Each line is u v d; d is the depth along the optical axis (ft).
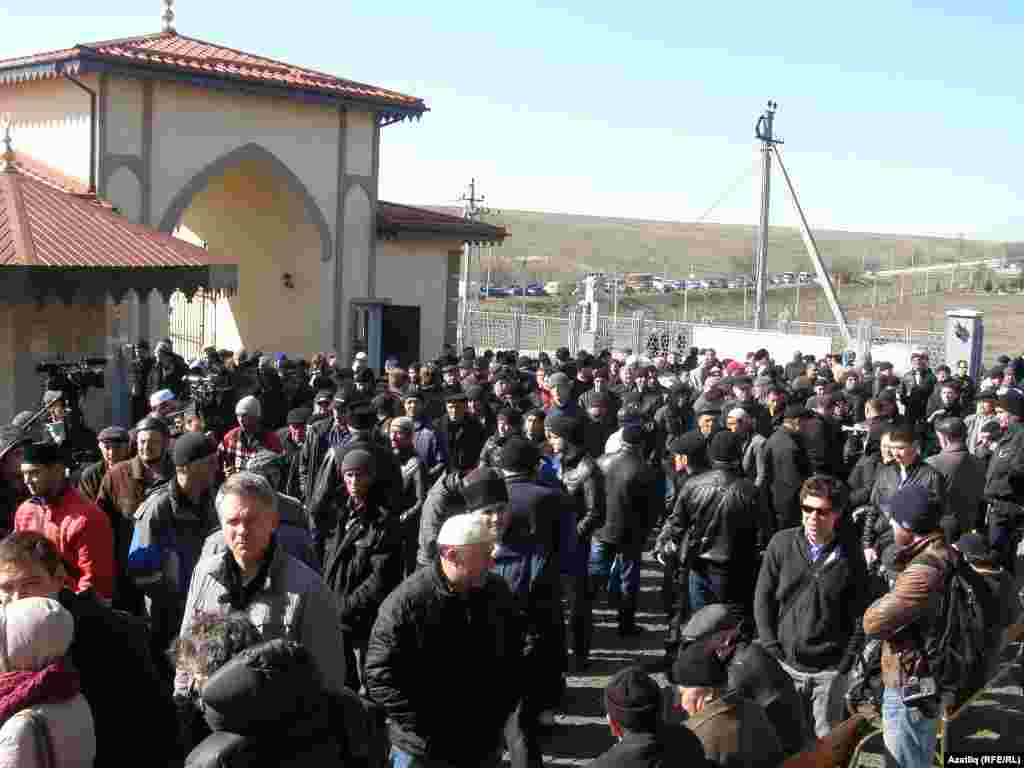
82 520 18.07
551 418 26.78
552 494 20.33
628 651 28.50
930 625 16.07
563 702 24.76
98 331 56.59
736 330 105.40
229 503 13.97
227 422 39.55
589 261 465.47
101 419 51.83
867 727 16.70
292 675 9.18
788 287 319.27
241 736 9.05
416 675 13.89
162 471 22.44
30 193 54.80
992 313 229.66
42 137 71.20
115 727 11.95
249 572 14.35
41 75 67.10
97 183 66.90
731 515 23.27
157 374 49.44
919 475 24.25
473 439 34.86
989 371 60.29
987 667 16.67
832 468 32.04
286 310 81.00
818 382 51.19
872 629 16.22
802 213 113.60
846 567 18.17
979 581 16.96
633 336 108.88
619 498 27.89
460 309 118.73
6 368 54.13
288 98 74.69
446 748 14.15
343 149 79.36
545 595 19.16
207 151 71.87
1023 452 30.91
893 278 344.28
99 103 66.74
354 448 20.48
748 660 14.99
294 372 47.80
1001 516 31.09
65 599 12.26
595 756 21.83
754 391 44.50
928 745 16.17
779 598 18.56
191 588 14.67
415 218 85.51
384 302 77.97
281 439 33.78
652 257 483.51
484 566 13.93
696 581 23.79
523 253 466.29
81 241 52.29
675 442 26.08
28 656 10.50
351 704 10.30
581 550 26.23
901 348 98.63
